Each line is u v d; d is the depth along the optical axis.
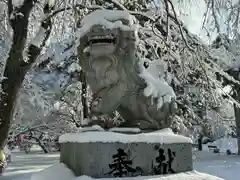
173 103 6.51
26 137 22.98
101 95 5.94
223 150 27.83
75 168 5.59
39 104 19.22
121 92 5.98
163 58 10.71
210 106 14.88
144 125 6.20
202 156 22.27
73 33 11.71
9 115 10.98
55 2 11.59
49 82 19.94
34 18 12.59
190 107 14.14
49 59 16.69
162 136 5.78
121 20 5.95
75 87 16.72
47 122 21.33
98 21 5.80
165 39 10.10
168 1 9.74
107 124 5.96
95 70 5.84
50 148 28.20
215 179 5.77
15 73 10.90
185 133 12.70
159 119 6.31
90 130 5.83
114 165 5.43
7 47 14.25
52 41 14.32
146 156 5.61
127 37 5.92
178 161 5.87
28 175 13.08
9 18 10.95
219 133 21.81
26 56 11.02
